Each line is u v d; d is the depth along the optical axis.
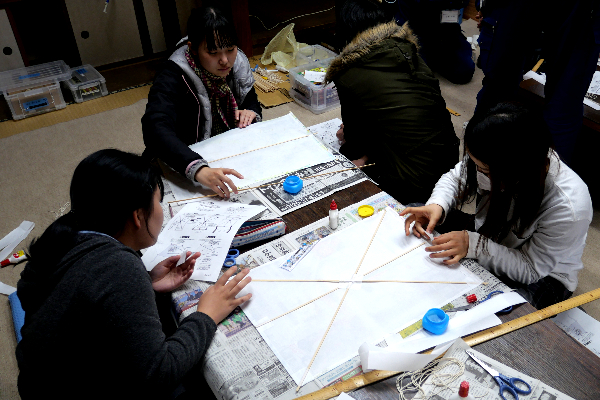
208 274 1.20
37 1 3.62
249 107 2.14
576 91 2.21
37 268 0.96
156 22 3.98
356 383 0.94
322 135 2.47
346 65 1.99
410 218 1.34
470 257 1.25
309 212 1.42
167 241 1.30
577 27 2.09
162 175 1.60
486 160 1.13
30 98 3.30
